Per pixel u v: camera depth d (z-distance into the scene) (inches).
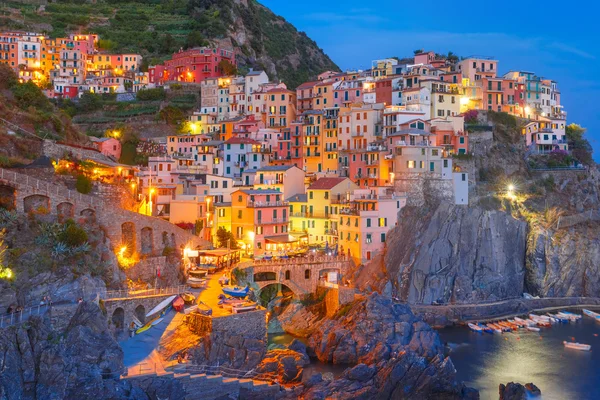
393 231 5959.6
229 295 4471.0
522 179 7135.8
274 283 5502.0
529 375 4345.5
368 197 6087.6
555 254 6378.0
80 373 3112.7
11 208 4010.8
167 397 3282.5
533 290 6304.1
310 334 5068.9
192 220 5546.3
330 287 5398.6
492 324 5526.6
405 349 4301.2
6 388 2908.5
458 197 6427.2
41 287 3489.2
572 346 4936.0
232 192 6136.8
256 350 3964.1
